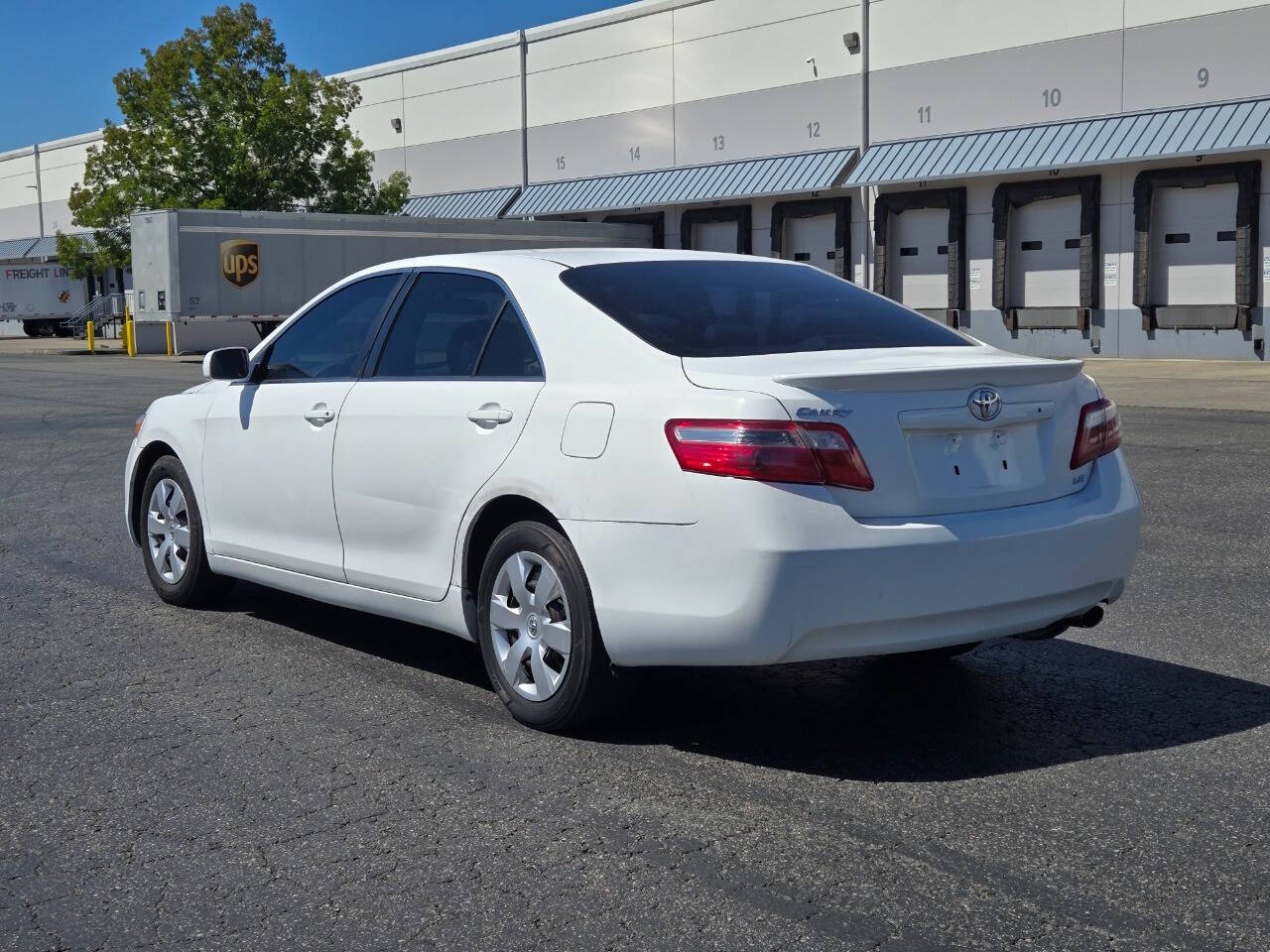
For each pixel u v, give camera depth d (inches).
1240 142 1009.5
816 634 152.5
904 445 158.2
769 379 156.2
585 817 148.6
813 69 1337.4
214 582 247.4
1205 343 1081.4
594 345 175.0
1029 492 169.2
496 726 181.0
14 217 2532.0
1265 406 668.7
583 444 167.3
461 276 200.8
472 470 182.4
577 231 1465.3
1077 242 1153.4
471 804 152.8
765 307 186.7
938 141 1230.3
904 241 1286.9
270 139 1512.1
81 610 252.7
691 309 181.0
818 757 168.1
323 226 1293.1
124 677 206.5
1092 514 171.6
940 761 166.4
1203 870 133.3
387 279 214.4
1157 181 1086.4
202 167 1520.7
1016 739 174.4
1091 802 151.7
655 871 134.3
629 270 191.8
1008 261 1193.4
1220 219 1067.9
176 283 1227.2
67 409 729.0
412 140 1788.9
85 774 164.7
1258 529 323.3
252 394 227.6
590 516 165.0
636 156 1519.4
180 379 1002.1
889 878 132.0
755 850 139.3
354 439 203.0
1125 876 132.0
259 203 1536.7
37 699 195.8
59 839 144.9
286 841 143.3
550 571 172.2
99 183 1581.0
